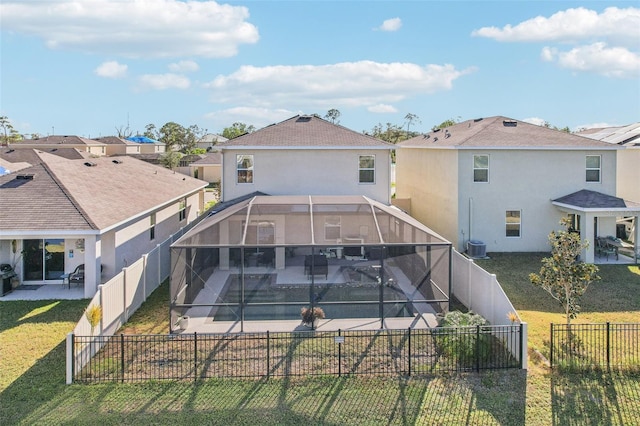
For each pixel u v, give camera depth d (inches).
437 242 674.2
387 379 493.0
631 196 1293.1
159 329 632.4
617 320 661.3
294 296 709.3
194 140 5162.4
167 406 440.8
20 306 702.5
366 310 687.1
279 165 1062.4
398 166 1628.9
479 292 673.6
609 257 1036.5
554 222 1089.4
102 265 794.8
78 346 501.0
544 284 602.2
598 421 426.9
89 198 820.6
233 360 534.3
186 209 1359.5
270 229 730.8
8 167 1285.7
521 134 1118.4
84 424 409.7
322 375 500.4
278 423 417.1
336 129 1163.3
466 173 1071.6
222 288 731.4
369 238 709.9
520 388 478.3
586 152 1083.9
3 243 799.7
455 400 455.8
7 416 419.2
